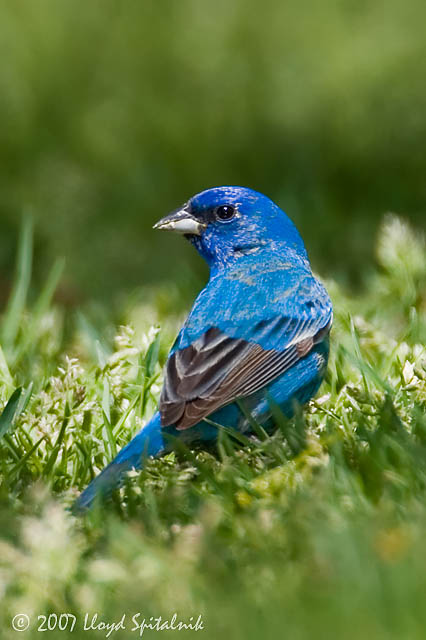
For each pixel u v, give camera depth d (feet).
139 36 74.54
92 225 58.54
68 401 30.53
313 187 61.87
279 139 66.13
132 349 33.68
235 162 65.26
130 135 67.31
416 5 73.20
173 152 65.87
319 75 69.51
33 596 22.25
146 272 53.67
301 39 73.51
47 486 27.17
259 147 65.77
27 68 71.00
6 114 67.87
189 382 29.30
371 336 36.22
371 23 73.87
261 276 32.60
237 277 32.60
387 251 42.88
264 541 23.08
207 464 27.99
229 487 26.05
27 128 67.15
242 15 75.82
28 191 61.05
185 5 78.07
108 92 70.95
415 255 42.70
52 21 75.05
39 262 55.06
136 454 27.96
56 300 50.24
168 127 67.21
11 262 55.93
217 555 22.65
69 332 41.57
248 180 64.34
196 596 21.67
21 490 27.20
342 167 62.85
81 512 25.76
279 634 19.85
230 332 30.60
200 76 71.51
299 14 75.20
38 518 25.29
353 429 28.96
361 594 20.40
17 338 39.27
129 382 34.14
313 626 19.81
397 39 71.10
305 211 57.52
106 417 30.40
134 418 31.48
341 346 33.17
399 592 20.30
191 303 44.57
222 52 73.51
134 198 61.62
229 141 66.49
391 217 55.98
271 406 28.91
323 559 21.71
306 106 67.72
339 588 20.79
